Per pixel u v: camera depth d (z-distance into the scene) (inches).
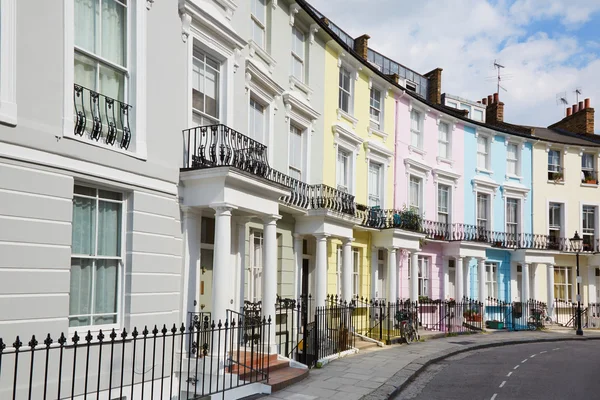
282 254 556.1
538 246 1028.5
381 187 777.6
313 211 566.3
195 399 314.0
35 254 271.6
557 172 1080.2
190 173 376.8
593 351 680.4
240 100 454.0
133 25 345.4
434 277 885.2
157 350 345.4
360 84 736.3
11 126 263.3
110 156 317.7
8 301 258.8
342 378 436.8
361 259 728.3
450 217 926.4
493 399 392.5
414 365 508.1
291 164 584.1
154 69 358.6
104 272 324.8
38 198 275.0
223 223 374.0
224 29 423.8
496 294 991.0
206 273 430.3
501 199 1015.0
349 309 590.9
